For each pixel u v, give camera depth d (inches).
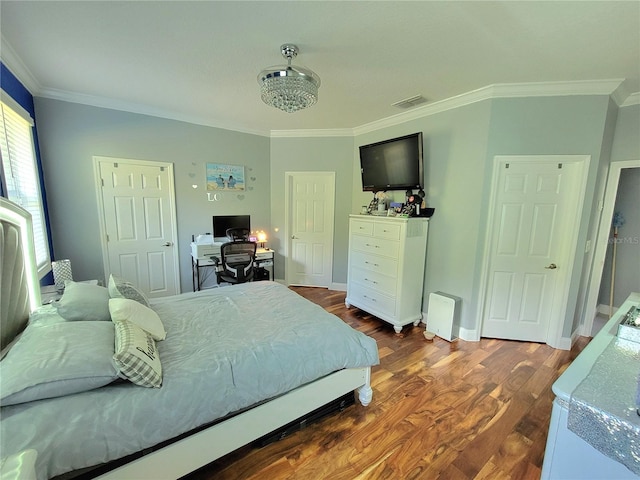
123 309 60.7
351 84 103.5
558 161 104.3
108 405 45.6
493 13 63.4
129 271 143.5
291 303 92.1
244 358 59.8
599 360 43.6
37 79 105.2
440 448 65.7
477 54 81.4
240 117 150.1
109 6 63.4
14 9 64.2
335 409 75.3
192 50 82.7
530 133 104.6
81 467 42.0
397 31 71.3
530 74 93.4
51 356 47.3
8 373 43.8
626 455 30.3
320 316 82.4
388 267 127.8
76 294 66.9
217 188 163.2
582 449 34.6
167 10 64.9
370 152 148.2
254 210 177.8
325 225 183.8
